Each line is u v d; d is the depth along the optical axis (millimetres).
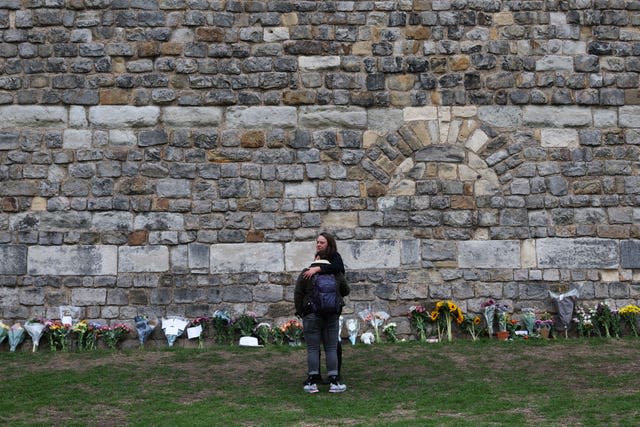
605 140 11055
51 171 10672
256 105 10922
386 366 9156
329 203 10789
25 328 10164
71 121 10766
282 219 10734
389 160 10906
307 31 11055
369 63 11047
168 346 10234
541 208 10891
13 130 10719
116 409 7520
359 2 11133
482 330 10586
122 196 10656
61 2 10945
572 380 8500
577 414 7133
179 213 10672
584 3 11266
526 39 11172
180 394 8062
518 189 10914
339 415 7207
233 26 11031
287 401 7746
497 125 11016
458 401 7680
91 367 9117
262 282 10617
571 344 10141
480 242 10797
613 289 10773
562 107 11094
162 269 10570
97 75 10867
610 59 11203
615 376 8625
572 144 11039
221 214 10703
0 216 10570
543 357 9508
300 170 10820
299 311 8133
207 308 10531
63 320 10242
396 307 10648
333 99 10969
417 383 8430
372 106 10984
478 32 11148
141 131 10797
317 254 8242
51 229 10562
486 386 8242
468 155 10961
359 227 10773
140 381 8555
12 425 6969
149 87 10875
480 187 10914
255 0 11070
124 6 10977
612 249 10836
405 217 10805
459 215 10836
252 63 10977
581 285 10766
